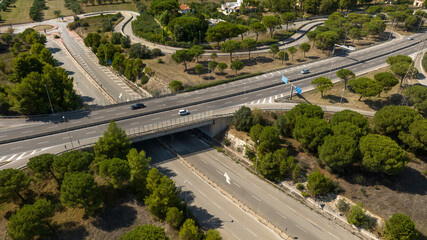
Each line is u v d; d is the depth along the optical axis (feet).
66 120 273.75
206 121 273.13
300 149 251.19
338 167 213.66
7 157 222.48
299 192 223.51
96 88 380.58
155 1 613.52
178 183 235.40
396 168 193.57
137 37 508.12
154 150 275.59
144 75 379.55
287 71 380.78
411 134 222.48
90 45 480.64
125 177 197.67
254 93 326.65
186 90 331.98
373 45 465.47
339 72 317.22
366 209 198.39
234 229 196.44
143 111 289.12
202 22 474.90
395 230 171.22
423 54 419.54
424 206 193.26
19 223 159.33
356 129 218.18
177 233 185.16
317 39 437.17
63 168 192.13
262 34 506.07
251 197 222.69
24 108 267.59
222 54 432.66
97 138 246.47
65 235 181.37
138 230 155.94
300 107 253.44
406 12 573.74
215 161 262.06
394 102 295.48
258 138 245.24
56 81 294.05
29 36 464.65
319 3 618.85
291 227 197.67
